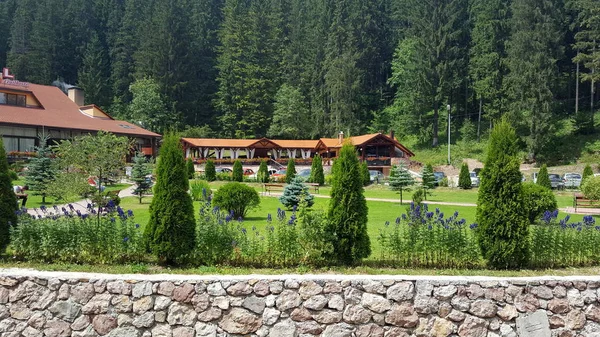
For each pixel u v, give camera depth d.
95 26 77.00
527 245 7.39
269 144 49.88
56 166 17.98
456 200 24.02
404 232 7.62
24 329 5.95
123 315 5.91
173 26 64.75
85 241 7.26
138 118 58.44
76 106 47.00
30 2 74.75
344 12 67.25
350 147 7.77
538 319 6.07
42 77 63.81
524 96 45.75
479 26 56.50
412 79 60.22
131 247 7.34
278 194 26.61
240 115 65.81
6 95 40.50
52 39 67.00
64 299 5.98
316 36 66.62
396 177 22.22
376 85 72.62
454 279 6.12
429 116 62.66
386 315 5.99
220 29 75.25
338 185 7.61
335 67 60.06
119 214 7.72
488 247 7.43
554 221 7.89
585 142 46.88
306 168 46.81
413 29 58.91
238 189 15.40
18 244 7.27
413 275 6.61
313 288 6.00
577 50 52.31
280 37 74.62
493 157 7.65
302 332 5.92
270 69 68.00
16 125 36.44
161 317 5.90
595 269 7.43
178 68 64.25
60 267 6.90
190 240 7.33
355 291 6.02
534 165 45.72
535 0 46.88
